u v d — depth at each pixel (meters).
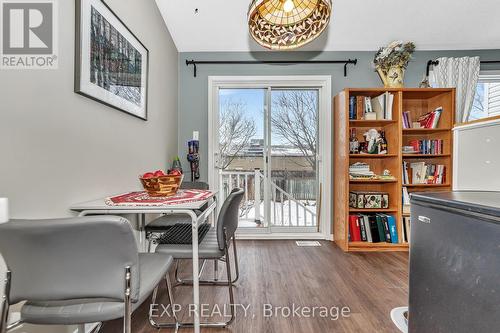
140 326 1.52
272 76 3.22
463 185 1.70
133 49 1.84
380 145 2.89
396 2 2.30
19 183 0.98
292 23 1.62
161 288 1.95
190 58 3.25
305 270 2.26
